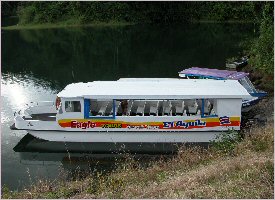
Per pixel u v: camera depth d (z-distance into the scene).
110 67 40.03
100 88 20.72
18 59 45.09
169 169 16.00
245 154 15.72
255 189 11.68
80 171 17.88
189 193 11.89
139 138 20.03
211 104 21.05
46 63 42.84
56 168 18.42
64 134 20.22
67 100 19.69
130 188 13.76
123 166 17.41
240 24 66.94
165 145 20.08
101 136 20.09
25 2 76.81
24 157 19.62
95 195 13.65
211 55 43.16
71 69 39.75
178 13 70.94
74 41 55.41
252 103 22.47
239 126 19.73
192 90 20.22
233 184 12.19
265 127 19.83
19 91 31.58
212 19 70.94
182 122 19.69
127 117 19.70
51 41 55.75
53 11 69.94
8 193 14.84
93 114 21.34
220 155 16.67
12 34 62.31
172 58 42.91
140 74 36.59
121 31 63.00
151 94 19.69
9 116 24.98
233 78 24.52
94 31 63.41
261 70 29.91
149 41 53.97
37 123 20.25
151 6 70.56
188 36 56.97
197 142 20.03
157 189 13.09
